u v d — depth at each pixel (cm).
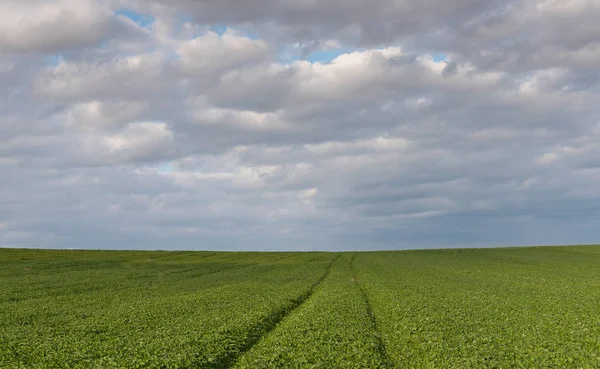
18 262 8931
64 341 2714
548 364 2100
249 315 3388
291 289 5225
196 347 2447
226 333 2803
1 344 2627
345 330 2817
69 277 6988
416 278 6369
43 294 5269
